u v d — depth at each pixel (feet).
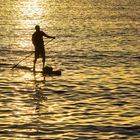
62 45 257.34
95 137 98.78
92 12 575.38
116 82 158.92
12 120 111.55
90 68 185.68
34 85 153.99
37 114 117.08
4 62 199.00
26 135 100.01
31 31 334.24
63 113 118.01
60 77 167.94
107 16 506.07
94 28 365.40
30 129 104.32
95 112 119.03
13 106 125.39
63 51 232.94
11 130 103.50
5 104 127.65
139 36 302.66
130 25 394.11
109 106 125.39
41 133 101.55
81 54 222.07
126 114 117.08
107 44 259.39
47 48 245.04
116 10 610.65
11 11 579.89
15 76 169.89
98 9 634.43
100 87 150.61
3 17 473.67
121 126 106.83
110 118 113.50
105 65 192.24
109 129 104.63
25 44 258.57
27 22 417.69
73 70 181.57
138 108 123.13
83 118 113.50
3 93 141.90
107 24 403.95
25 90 146.20
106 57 213.05
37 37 178.09
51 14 540.11
